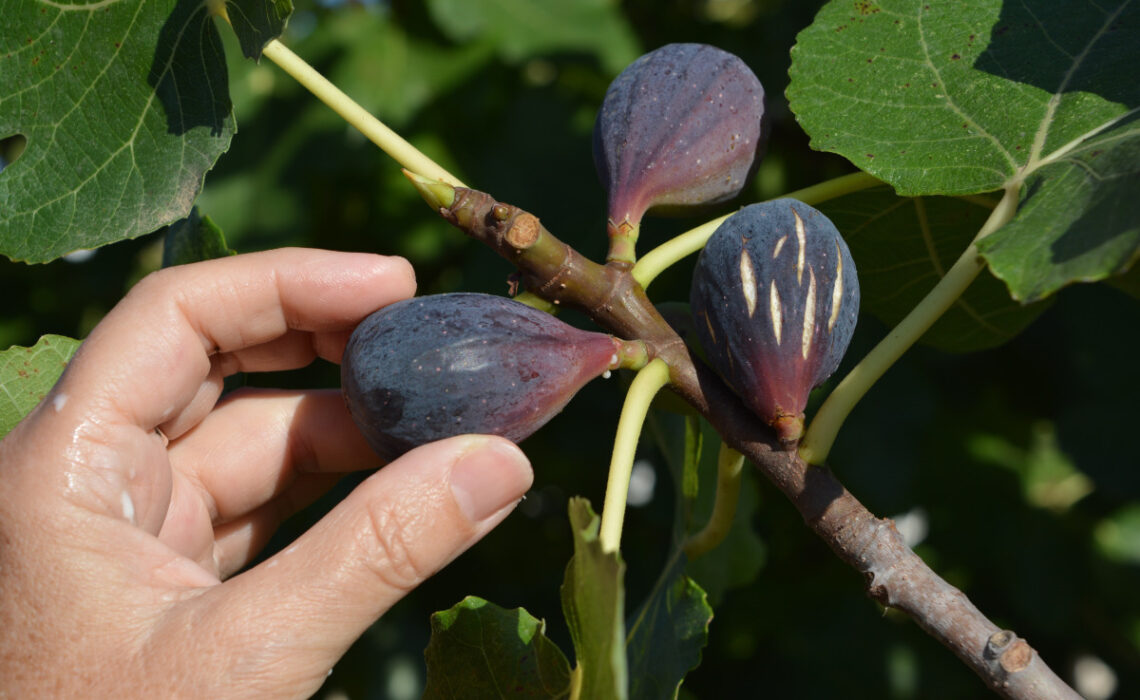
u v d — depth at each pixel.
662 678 0.36
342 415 0.44
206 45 0.38
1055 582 0.70
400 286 0.40
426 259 0.63
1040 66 0.36
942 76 0.36
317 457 0.44
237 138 0.60
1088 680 0.72
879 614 0.69
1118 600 0.71
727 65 0.37
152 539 0.35
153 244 0.65
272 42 0.36
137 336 0.38
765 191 0.63
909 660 0.68
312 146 0.59
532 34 0.59
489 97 0.62
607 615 0.29
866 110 0.37
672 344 0.34
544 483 0.70
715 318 0.33
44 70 0.38
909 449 0.57
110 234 0.38
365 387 0.33
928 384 0.58
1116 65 0.35
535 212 0.59
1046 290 0.29
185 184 0.38
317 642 0.34
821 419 0.33
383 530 0.34
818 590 0.71
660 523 0.63
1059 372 0.65
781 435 0.32
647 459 0.65
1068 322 0.62
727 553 0.45
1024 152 0.35
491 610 0.36
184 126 0.38
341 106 0.36
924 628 0.32
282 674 0.33
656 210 0.37
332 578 0.34
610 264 0.35
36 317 0.66
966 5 0.37
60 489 0.35
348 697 0.75
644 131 0.36
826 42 0.37
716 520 0.38
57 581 0.34
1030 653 0.31
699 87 0.36
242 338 0.40
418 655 0.74
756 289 0.32
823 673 0.68
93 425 0.36
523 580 0.76
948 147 0.36
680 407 0.37
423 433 0.33
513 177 0.59
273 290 0.40
